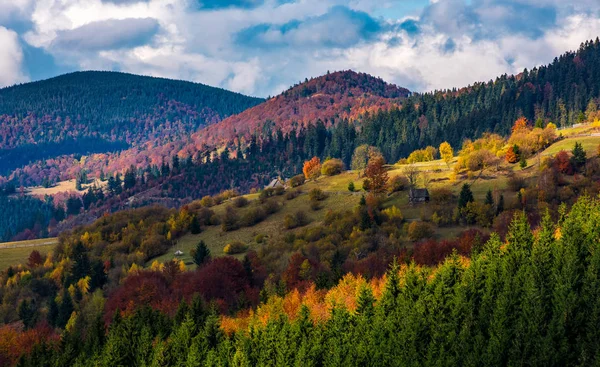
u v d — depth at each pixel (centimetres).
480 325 6412
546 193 13975
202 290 11262
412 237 13362
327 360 6475
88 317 11756
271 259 13962
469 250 10700
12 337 10594
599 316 5759
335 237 14288
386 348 6372
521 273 6862
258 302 10675
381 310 7025
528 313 6156
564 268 6550
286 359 6662
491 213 13762
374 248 13112
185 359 7456
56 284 15300
